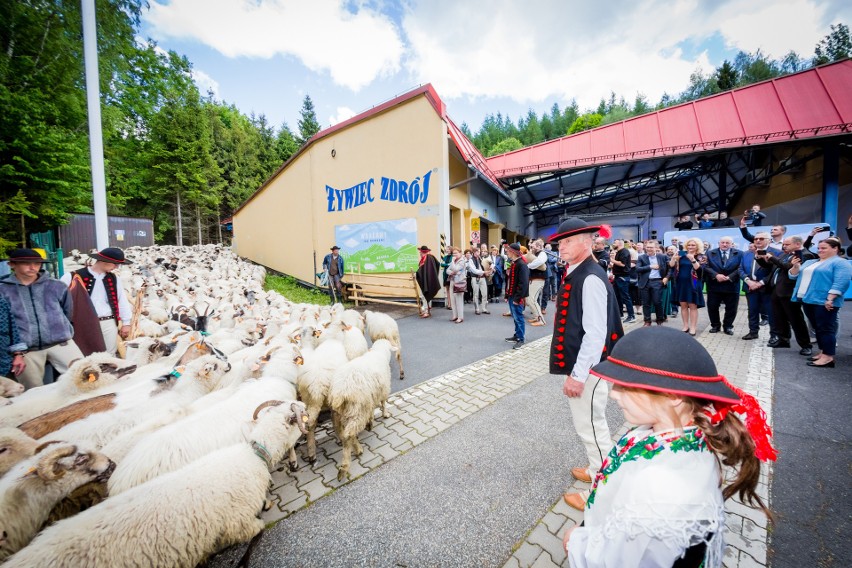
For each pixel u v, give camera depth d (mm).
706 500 875
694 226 18891
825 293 4832
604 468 1147
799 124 10867
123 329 4691
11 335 3371
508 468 2926
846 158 12523
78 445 2117
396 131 11359
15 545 1862
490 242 17984
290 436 2559
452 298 8891
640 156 12789
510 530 2285
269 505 2535
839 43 36281
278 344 3850
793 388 4277
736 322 8055
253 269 15203
